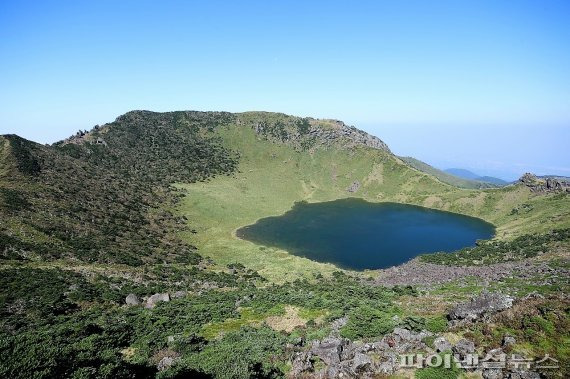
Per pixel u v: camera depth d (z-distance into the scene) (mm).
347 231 150000
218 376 27688
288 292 67562
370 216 177875
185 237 131750
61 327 46000
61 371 25000
